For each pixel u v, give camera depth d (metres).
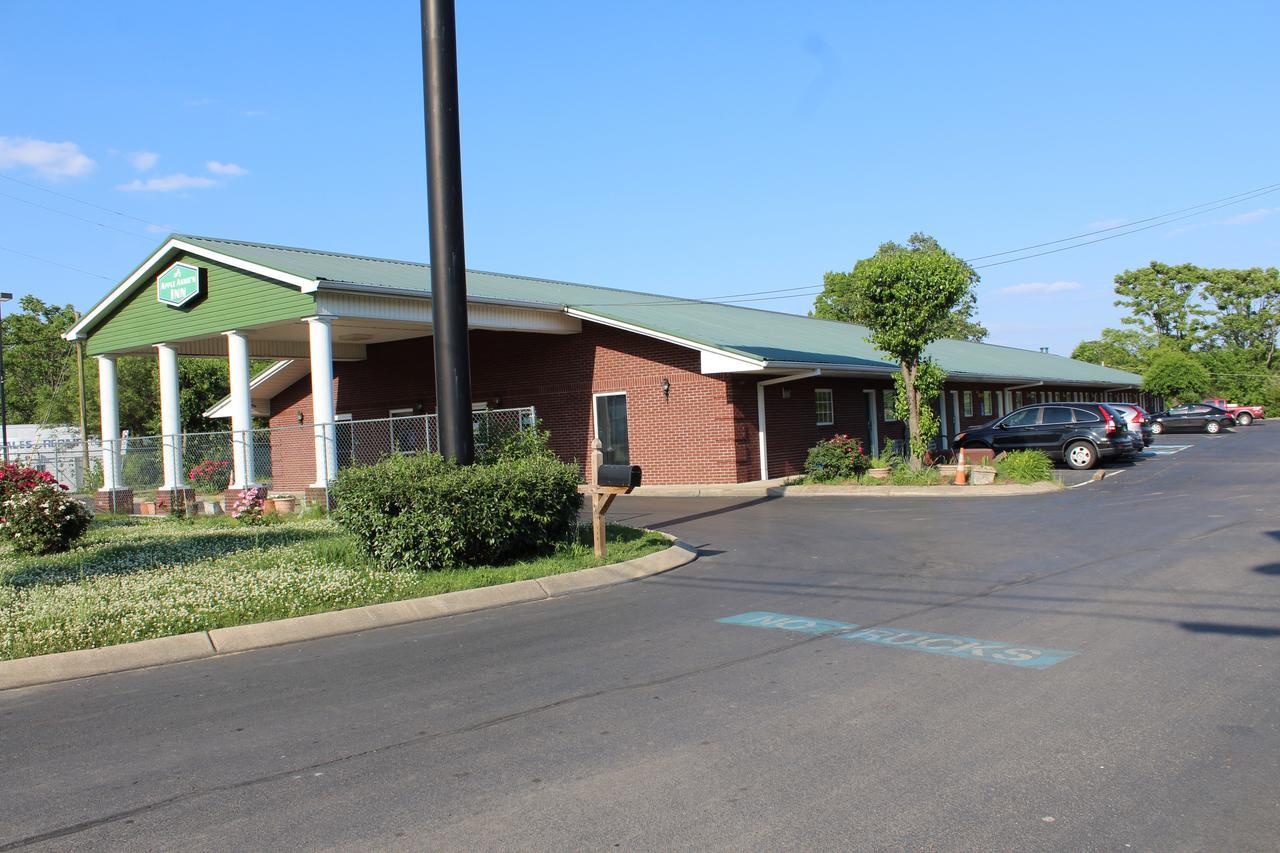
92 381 46.97
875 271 20.88
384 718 5.69
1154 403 62.66
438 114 11.20
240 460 19.73
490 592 9.45
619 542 12.43
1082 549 10.95
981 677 5.95
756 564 11.23
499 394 25.67
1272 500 14.84
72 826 4.23
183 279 20.59
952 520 14.55
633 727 5.29
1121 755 4.55
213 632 7.92
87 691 6.72
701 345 21.16
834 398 25.92
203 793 4.58
